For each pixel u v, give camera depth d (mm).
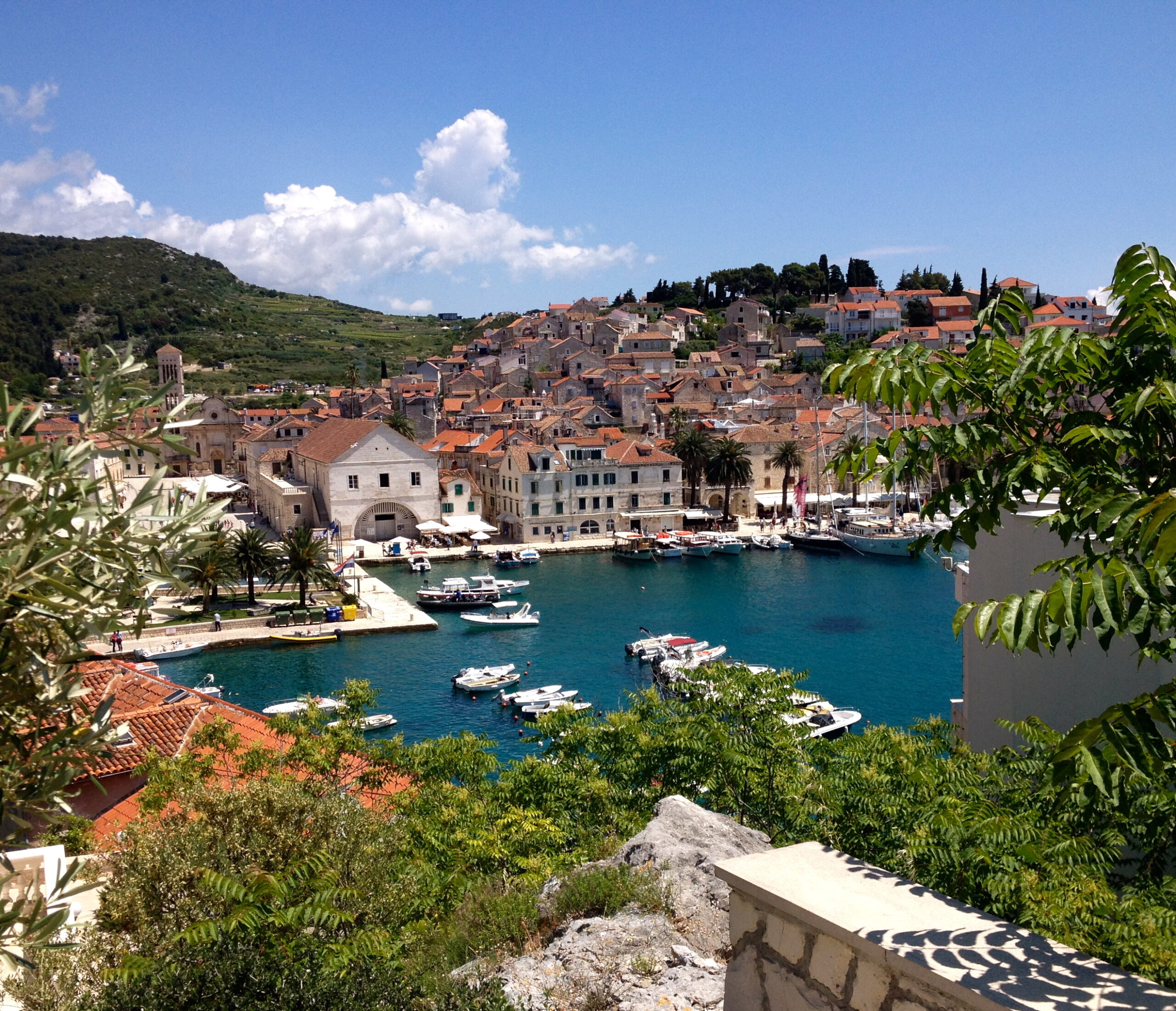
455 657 72438
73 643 6645
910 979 5547
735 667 23672
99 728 6824
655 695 27875
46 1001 11297
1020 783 13461
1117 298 7359
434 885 16953
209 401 164375
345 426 125812
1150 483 7145
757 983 6746
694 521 134625
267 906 12742
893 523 117750
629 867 13734
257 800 16328
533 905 13453
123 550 6512
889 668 68375
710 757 21688
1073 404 7789
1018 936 5734
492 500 134750
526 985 10742
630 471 128375
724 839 15102
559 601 91875
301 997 9820
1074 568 6258
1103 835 10578
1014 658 20484
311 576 84812
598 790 23078
